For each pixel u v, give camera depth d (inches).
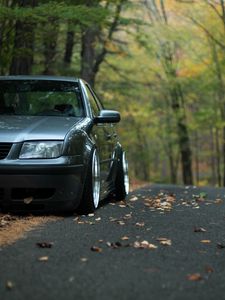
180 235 328.8
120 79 1386.6
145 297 198.8
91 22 637.3
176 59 1518.2
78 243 290.7
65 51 1072.2
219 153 2074.3
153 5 1290.6
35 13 558.9
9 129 373.4
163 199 533.3
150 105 1732.3
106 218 382.3
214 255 278.5
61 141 368.8
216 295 206.5
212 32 1328.7
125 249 280.5
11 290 203.2
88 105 438.0
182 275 233.6
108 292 203.6
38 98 437.7
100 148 431.5
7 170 357.7
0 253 263.4
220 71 1429.6
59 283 213.8
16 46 660.1
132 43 1338.6
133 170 2383.1
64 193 368.2
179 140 1765.5
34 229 327.0
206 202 524.4
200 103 1626.5
